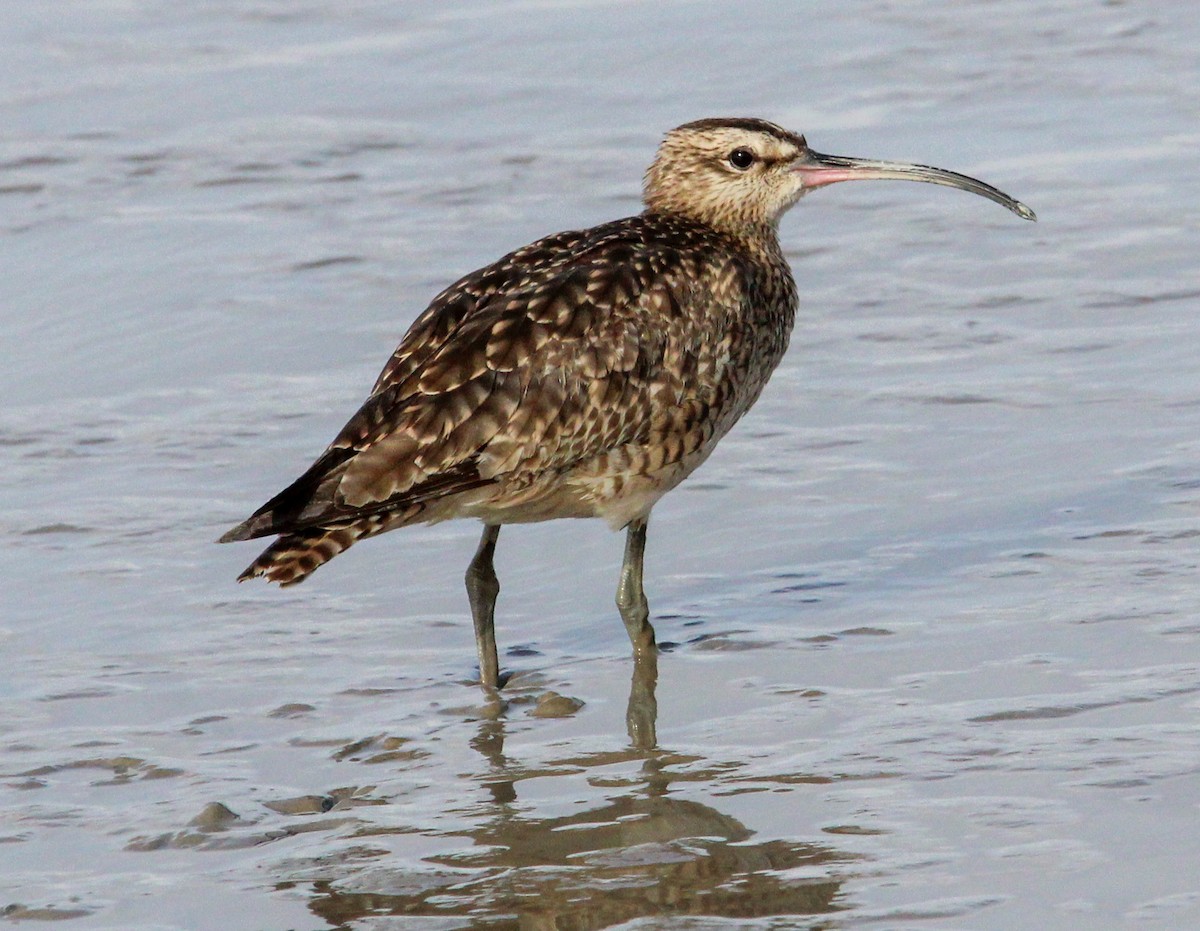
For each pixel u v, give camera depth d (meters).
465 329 13.77
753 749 12.68
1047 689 13.09
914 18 31.02
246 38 31.61
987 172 24.77
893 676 13.59
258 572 13.25
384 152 26.61
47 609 15.22
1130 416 17.86
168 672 14.22
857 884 10.78
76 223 24.20
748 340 15.02
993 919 10.27
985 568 15.22
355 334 20.81
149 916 10.85
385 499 13.31
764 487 17.05
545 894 10.94
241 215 24.42
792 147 15.82
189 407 19.17
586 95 28.53
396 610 15.33
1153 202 23.34
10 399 19.44
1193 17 30.39
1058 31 30.11
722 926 10.46
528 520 14.48
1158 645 13.60
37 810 12.17
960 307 20.80
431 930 10.59
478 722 13.48
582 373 13.93
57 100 28.95
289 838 11.78
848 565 15.56
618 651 14.65
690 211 15.88
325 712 13.64
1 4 33.75
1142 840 10.97
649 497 14.57
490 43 30.75
